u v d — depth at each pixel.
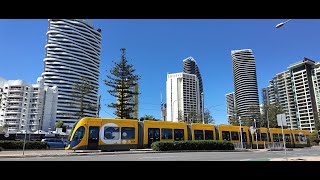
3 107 113.94
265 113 87.94
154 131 28.78
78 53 119.12
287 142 45.22
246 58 111.81
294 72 108.75
